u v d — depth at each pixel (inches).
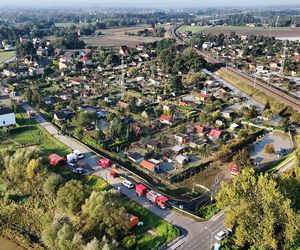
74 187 2822.3
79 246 2300.7
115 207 2598.4
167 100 5920.3
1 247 2573.8
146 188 3029.0
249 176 2471.7
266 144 4308.6
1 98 5442.9
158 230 2581.2
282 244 2258.9
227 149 3905.0
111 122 4522.6
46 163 3344.0
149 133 4534.9
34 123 4709.6
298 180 2704.2
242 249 2380.7
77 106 5398.6
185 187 3326.8
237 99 6028.5
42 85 6717.5
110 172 3390.7
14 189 3139.8
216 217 2748.5
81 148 3949.3
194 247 2405.3
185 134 4387.3
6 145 3966.5
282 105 5472.4
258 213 2314.2
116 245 2293.3
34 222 2775.6
